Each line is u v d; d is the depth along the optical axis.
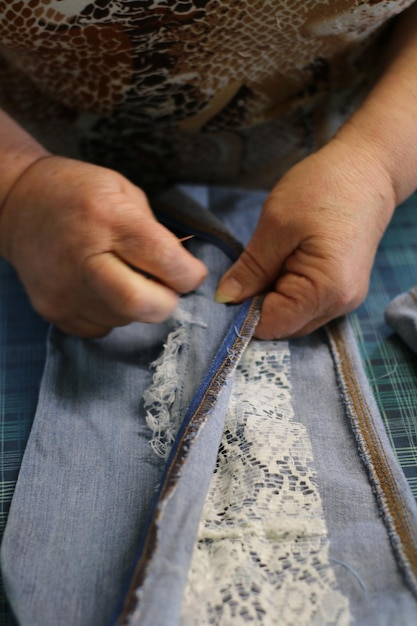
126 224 0.52
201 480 0.46
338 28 0.59
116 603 0.43
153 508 0.45
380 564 0.46
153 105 0.65
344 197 0.57
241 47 0.59
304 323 0.58
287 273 0.58
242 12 0.55
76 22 0.54
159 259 0.52
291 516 0.48
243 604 0.43
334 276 0.56
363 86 0.71
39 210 0.54
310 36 0.59
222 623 0.43
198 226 0.67
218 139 0.71
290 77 0.64
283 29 0.58
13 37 0.57
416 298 0.64
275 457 0.51
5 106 0.68
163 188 0.75
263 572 0.45
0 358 0.66
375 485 0.50
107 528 0.48
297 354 0.60
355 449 0.53
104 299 0.52
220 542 0.46
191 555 0.44
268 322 0.58
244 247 0.66
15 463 0.57
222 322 0.59
